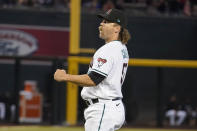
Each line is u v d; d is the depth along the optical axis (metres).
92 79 17.19
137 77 52.56
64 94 48.50
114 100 17.69
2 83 52.56
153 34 52.41
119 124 17.75
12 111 49.81
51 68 52.66
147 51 52.31
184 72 53.31
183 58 52.56
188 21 52.66
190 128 49.25
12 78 52.59
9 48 50.66
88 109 17.78
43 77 52.78
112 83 17.56
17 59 48.94
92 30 51.28
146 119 52.25
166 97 52.91
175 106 51.75
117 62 17.56
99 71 17.25
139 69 52.62
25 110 49.16
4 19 50.69
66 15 50.94
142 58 52.25
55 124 47.69
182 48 52.56
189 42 52.62
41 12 50.78
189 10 55.44
